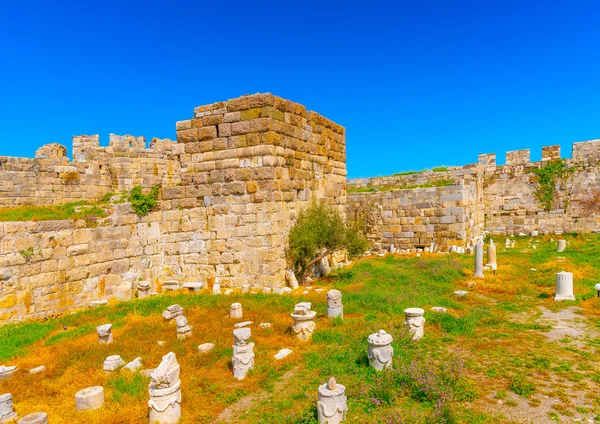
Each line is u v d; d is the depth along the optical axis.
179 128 17.06
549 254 22.83
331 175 20.62
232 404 7.73
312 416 6.86
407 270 19.69
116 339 11.31
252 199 15.73
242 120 15.84
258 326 11.80
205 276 16.64
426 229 26.31
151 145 31.34
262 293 15.19
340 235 17.02
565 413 6.62
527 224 31.80
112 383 8.50
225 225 16.22
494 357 9.05
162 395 7.09
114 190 27.27
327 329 11.22
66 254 14.62
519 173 32.19
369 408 6.91
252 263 15.78
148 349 10.48
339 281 17.42
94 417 7.32
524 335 10.47
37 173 23.83
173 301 14.86
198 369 9.34
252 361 9.07
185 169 16.98
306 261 16.89
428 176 30.69
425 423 6.33
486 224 33.28
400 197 27.12
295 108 17.25
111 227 16.02
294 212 17.03
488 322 11.62
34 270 13.68
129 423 7.18
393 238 27.30
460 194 25.36
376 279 17.61
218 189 16.33
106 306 14.95
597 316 11.87
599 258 20.28
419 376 7.51
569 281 13.77
